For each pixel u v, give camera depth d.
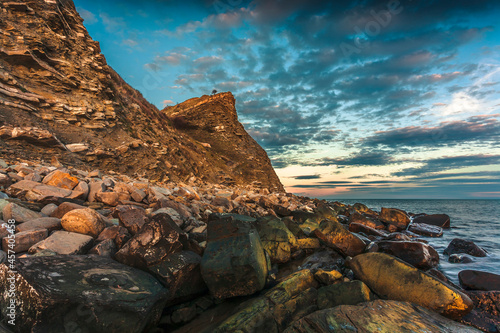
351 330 3.42
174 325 4.20
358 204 23.33
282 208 14.77
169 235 4.96
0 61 15.51
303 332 3.55
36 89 16.45
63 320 3.14
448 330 3.59
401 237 10.18
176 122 44.34
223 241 5.53
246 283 4.93
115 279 3.88
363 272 5.38
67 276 3.61
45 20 18.44
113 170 16.86
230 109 49.28
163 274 4.46
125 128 21.23
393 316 3.78
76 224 5.30
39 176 8.23
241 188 30.80
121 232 5.53
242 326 3.86
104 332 3.26
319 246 8.60
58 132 15.79
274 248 7.47
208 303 4.89
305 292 4.84
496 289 5.14
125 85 28.80
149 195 9.49
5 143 12.34
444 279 5.72
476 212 35.06
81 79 19.20
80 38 21.19
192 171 25.48
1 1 16.62
